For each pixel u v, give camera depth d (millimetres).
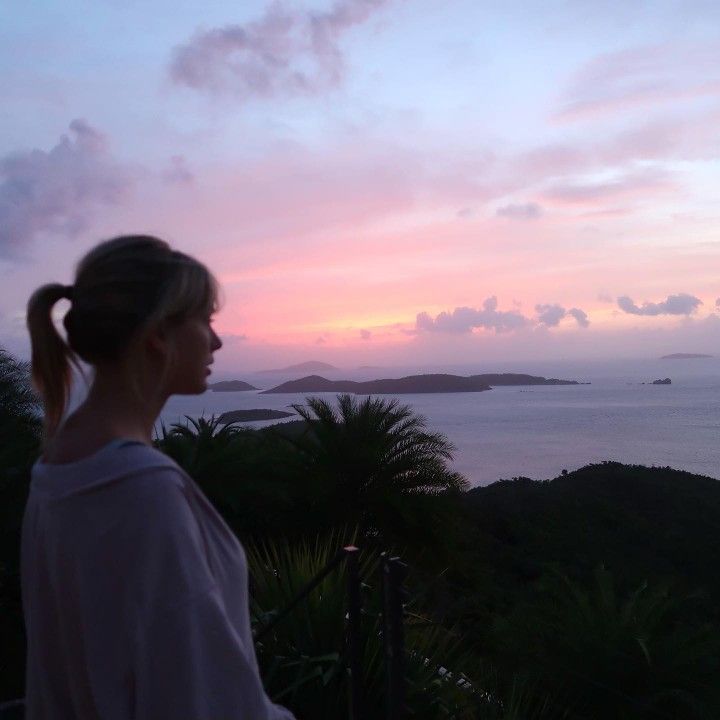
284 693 3289
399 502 12656
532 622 7492
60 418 1169
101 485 943
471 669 4520
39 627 1050
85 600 927
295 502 12922
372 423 13414
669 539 26641
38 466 1092
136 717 903
